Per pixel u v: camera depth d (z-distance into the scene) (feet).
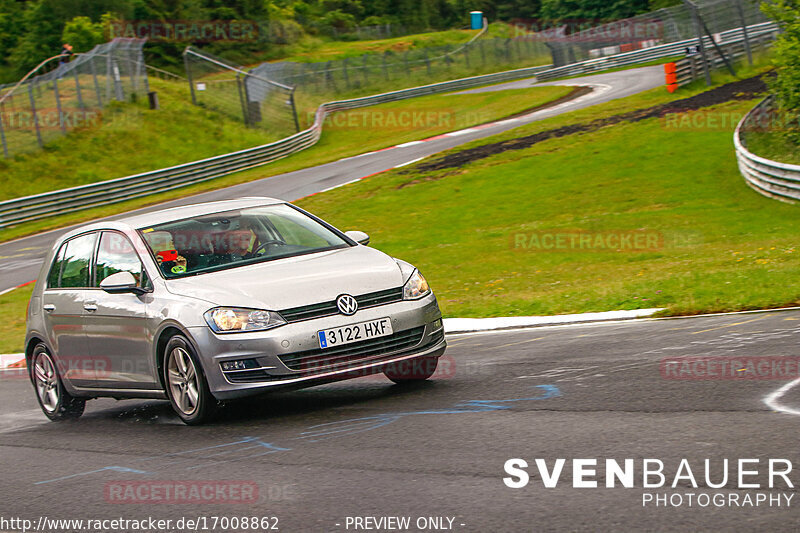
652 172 187.73
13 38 582.35
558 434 34.58
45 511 32.99
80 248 54.95
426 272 125.59
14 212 240.32
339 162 273.95
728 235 127.75
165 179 272.10
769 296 70.03
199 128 339.57
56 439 48.65
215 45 596.70
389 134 351.87
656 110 259.60
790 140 189.57
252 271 46.60
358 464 33.65
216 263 48.32
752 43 335.47
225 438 41.52
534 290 101.14
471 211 175.73
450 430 37.24
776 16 191.83
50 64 550.77
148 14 585.63
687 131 223.30
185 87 377.50
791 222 132.05
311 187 229.25
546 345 60.23
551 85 406.62
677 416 35.53
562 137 241.14
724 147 201.77
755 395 37.91
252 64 595.88
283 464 35.14
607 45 467.93
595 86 368.68
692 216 146.41
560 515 25.63
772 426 32.73
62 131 304.71
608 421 35.83
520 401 41.50
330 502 29.35
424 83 494.18
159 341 46.26
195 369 43.73
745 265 96.22
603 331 64.54
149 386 48.14
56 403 55.98
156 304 46.19
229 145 333.62
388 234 163.43
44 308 55.77
